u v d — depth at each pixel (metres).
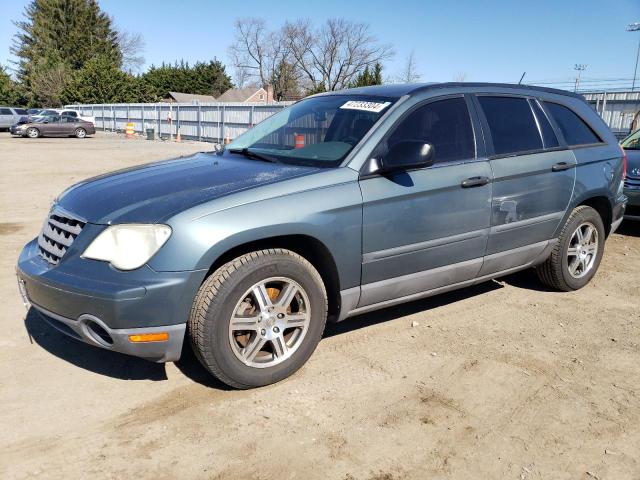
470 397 3.47
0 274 5.66
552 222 4.86
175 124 36.84
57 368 3.73
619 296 5.32
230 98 79.75
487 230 4.34
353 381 3.62
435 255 4.07
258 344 3.40
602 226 5.39
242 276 3.23
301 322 3.56
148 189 3.49
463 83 4.46
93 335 3.17
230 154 4.40
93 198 3.49
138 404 3.33
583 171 5.03
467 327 4.52
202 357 3.27
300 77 78.56
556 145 4.88
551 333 4.44
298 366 3.60
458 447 2.98
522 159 4.52
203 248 3.10
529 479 2.75
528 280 5.73
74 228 3.32
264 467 2.79
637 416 3.29
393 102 4.05
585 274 5.39
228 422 3.16
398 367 3.83
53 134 34.19
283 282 3.45
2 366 3.74
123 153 22.22
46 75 69.25
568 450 2.97
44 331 4.30
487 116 4.45
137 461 2.82
